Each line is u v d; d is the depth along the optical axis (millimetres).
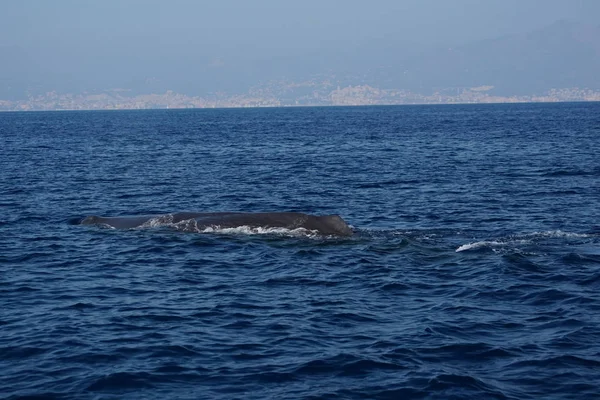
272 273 27000
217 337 20250
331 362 18469
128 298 23953
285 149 93125
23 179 58031
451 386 17078
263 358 18766
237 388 17062
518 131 127188
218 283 25719
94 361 18562
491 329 20859
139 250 30594
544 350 19219
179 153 87375
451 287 25047
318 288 25047
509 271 26734
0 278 26422
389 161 73500
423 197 47250
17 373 17875
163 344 19688
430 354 19000
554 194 47719
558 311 22422
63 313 22359
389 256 29406
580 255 28797
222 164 71750
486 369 18125
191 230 33938
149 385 17203
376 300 23688
